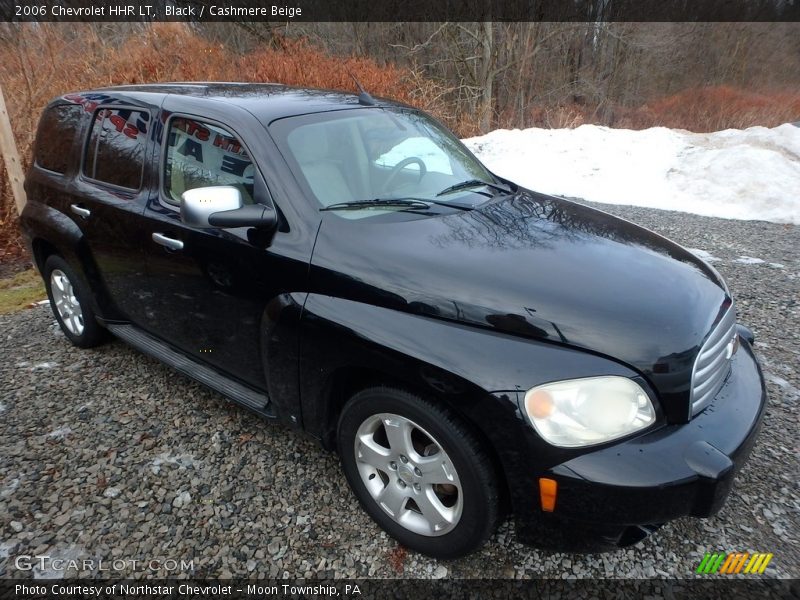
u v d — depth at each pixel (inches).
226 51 576.4
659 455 73.4
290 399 99.8
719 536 93.6
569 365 75.1
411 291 85.0
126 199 126.9
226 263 104.6
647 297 84.2
